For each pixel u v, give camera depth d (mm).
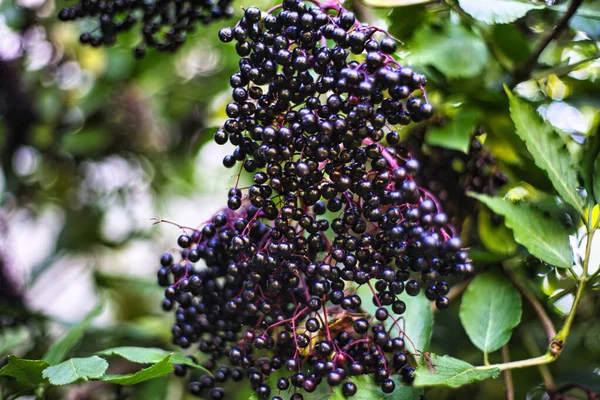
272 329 566
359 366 527
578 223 642
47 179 1053
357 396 538
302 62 514
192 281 556
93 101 941
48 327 772
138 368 741
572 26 630
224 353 585
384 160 515
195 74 976
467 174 651
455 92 643
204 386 583
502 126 647
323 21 518
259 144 555
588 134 638
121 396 711
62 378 540
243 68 524
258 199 523
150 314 1006
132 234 1064
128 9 633
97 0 627
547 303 661
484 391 703
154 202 1085
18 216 1067
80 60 967
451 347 709
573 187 581
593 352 702
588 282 574
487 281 608
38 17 920
